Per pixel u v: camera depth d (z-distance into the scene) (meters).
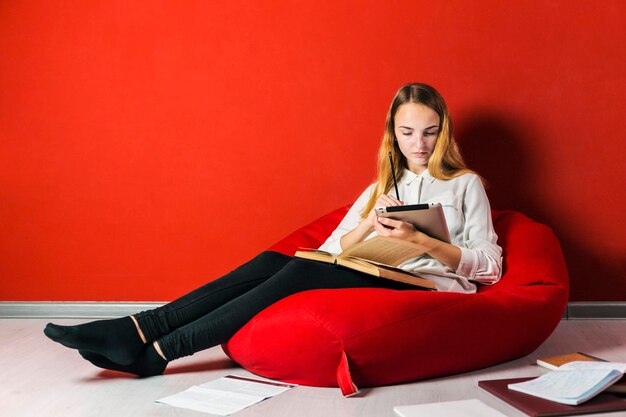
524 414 1.86
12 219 3.43
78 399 2.09
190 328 2.24
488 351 2.28
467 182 2.58
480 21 3.17
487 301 2.26
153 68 3.33
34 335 3.01
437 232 2.28
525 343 2.39
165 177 3.35
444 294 2.22
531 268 2.57
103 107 3.36
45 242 3.42
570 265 3.20
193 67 3.31
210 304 2.30
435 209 2.21
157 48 3.32
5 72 3.39
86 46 3.35
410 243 2.16
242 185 3.32
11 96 3.39
